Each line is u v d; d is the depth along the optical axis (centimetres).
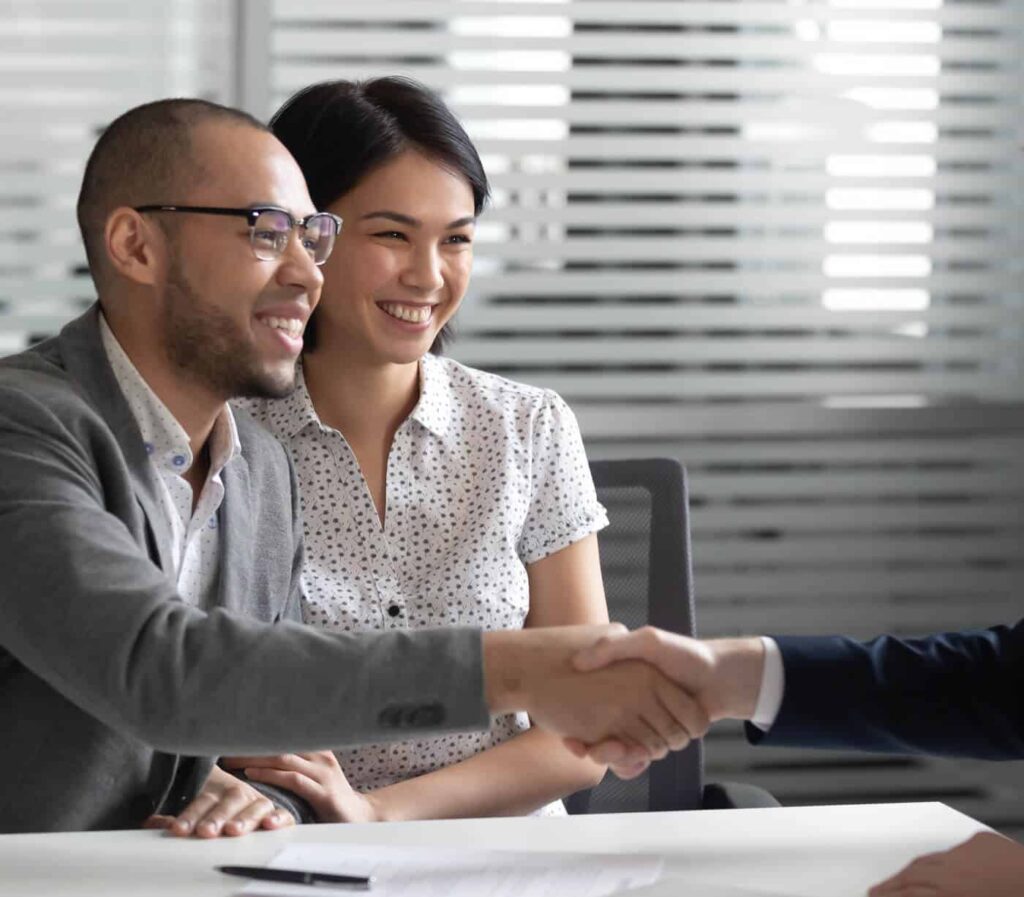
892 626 408
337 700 165
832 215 401
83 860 163
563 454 249
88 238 198
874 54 399
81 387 191
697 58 395
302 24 388
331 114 233
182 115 194
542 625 247
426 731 167
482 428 246
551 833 174
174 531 198
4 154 381
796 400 406
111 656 165
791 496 404
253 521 210
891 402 405
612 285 397
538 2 391
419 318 237
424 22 390
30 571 170
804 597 405
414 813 222
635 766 184
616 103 394
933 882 158
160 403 196
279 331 197
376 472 241
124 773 183
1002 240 406
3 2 378
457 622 235
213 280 192
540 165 394
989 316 406
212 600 203
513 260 394
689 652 178
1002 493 409
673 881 158
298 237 197
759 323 401
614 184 395
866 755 399
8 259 383
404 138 234
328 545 236
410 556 238
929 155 402
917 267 404
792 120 398
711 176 397
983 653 178
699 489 401
